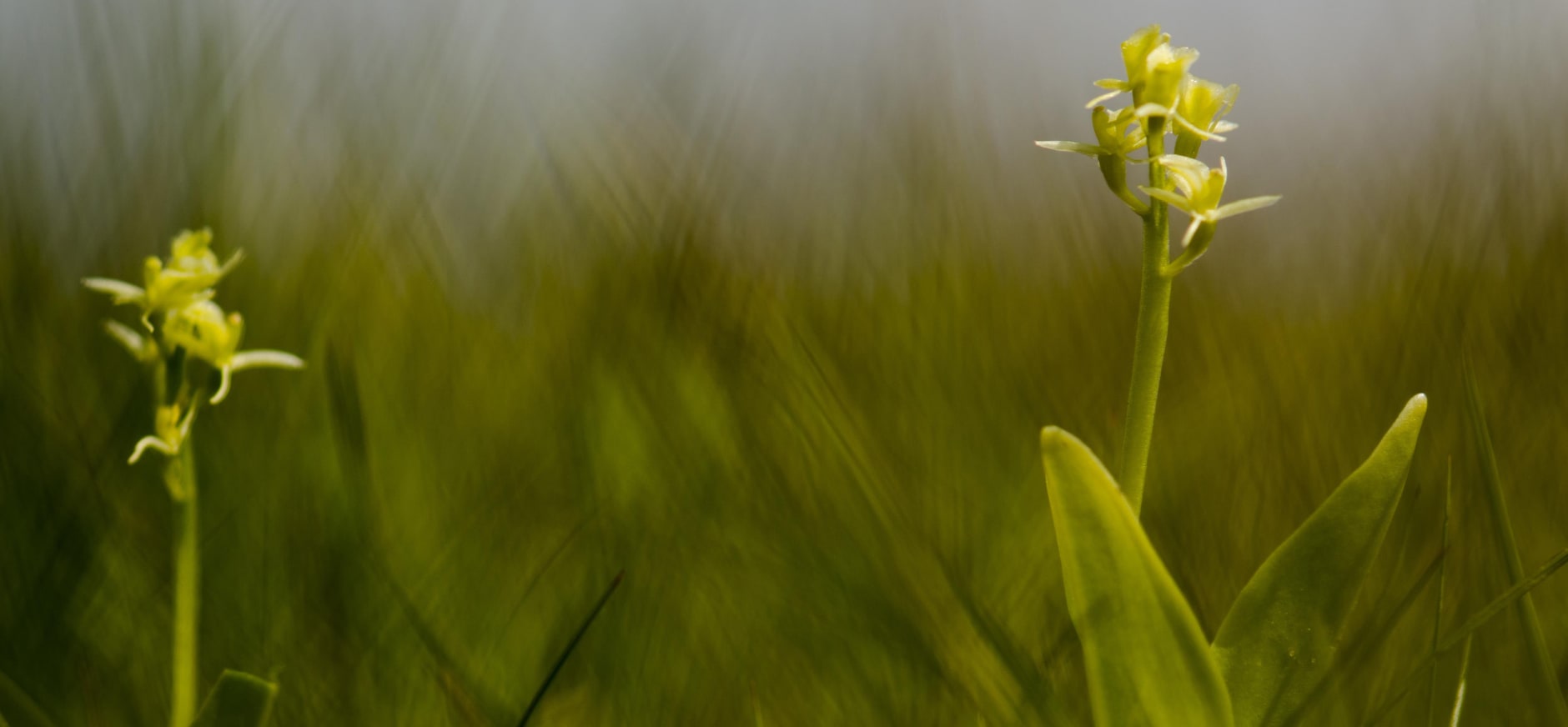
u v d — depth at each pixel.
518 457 0.75
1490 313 0.76
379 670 0.66
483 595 0.69
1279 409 0.73
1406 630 0.67
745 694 0.66
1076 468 0.60
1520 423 0.72
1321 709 0.64
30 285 0.81
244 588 0.68
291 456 0.73
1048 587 0.69
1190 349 0.96
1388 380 0.75
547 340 0.87
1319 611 0.60
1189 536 0.70
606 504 0.71
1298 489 0.72
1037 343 0.90
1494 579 0.67
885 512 0.66
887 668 0.65
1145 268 0.61
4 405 0.71
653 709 0.66
